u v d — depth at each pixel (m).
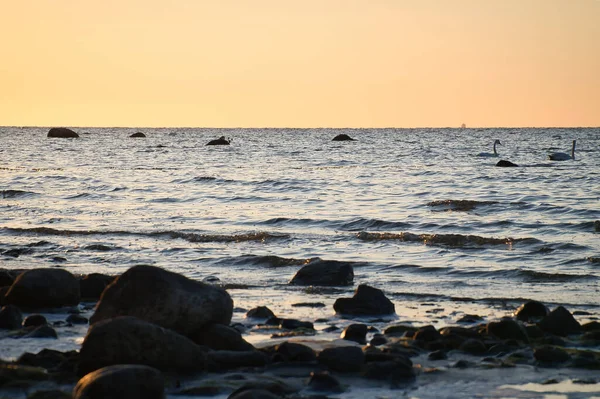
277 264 20.94
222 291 12.28
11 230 27.25
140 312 11.59
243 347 11.34
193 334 11.78
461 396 9.65
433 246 24.00
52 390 9.13
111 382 8.58
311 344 11.95
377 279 18.98
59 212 32.84
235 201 37.00
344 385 10.04
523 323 13.55
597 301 16.31
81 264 20.75
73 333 12.63
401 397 9.59
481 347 11.74
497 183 45.88
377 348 11.52
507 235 26.06
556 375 10.52
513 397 9.63
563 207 33.03
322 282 18.25
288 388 9.69
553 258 21.80
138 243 24.56
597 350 11.98
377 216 31.11
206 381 9.94
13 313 13.26
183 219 30.47
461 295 16.97
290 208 34.09
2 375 9.64
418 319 14.41
